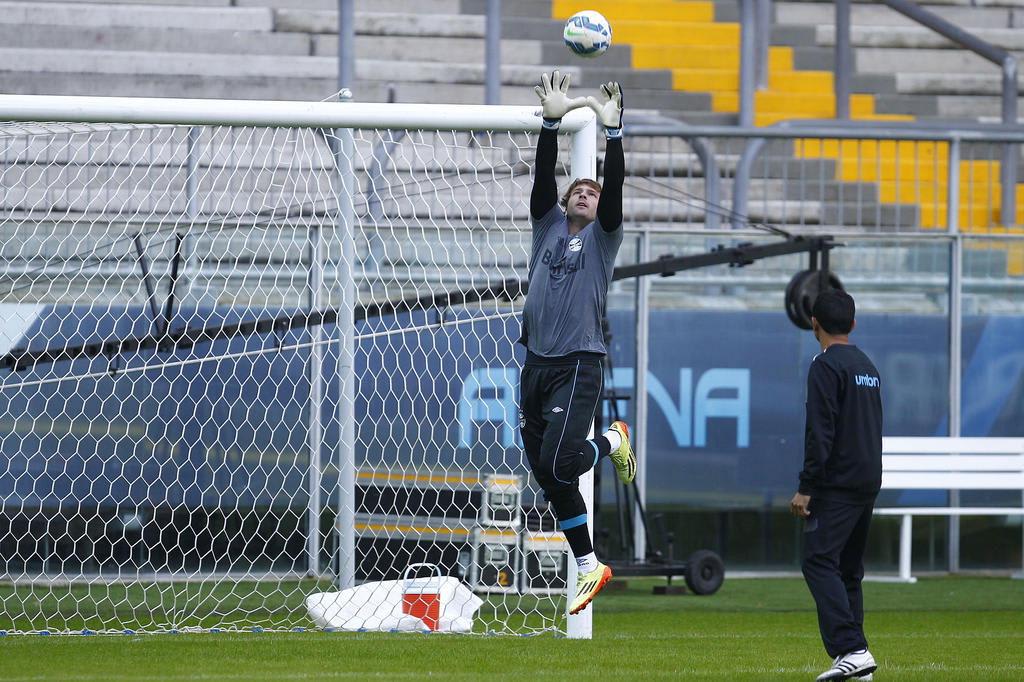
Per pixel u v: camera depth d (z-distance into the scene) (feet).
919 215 145.18
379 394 108.27
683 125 124.57
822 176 132.16
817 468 57.82
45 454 105.29
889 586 110.93
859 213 131.85
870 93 166.50
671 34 165.78
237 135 115.85
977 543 120.16
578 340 60.54
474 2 163.73
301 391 108.78
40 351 105.09
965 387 119.44
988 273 120.06
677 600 100.12
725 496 115.55
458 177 116.06
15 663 64.08
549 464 60.18
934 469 115.34
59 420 105.60
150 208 111.65
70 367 106.01
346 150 94.38
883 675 62.28
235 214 112.16
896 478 114.52
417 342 109.09
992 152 147.95
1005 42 175.01
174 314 108.37
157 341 98.37
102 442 106.11
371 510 104.88
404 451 108.47
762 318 116.57
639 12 168.45
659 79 161.48
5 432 104.68
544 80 60.54
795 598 101.50
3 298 106.52
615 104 59.77
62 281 107.65
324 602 82.02
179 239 101.91
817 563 58.54
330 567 106.63
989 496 120.26
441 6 163.32
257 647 71.31
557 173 116.47
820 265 111.65
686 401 115.03
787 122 131.44
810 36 169.89
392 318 109.09
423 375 109.09
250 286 110.11
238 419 107.86
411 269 112.78
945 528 119.65
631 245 114.83
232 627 81.56
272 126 77.92
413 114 78.54
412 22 159.43
